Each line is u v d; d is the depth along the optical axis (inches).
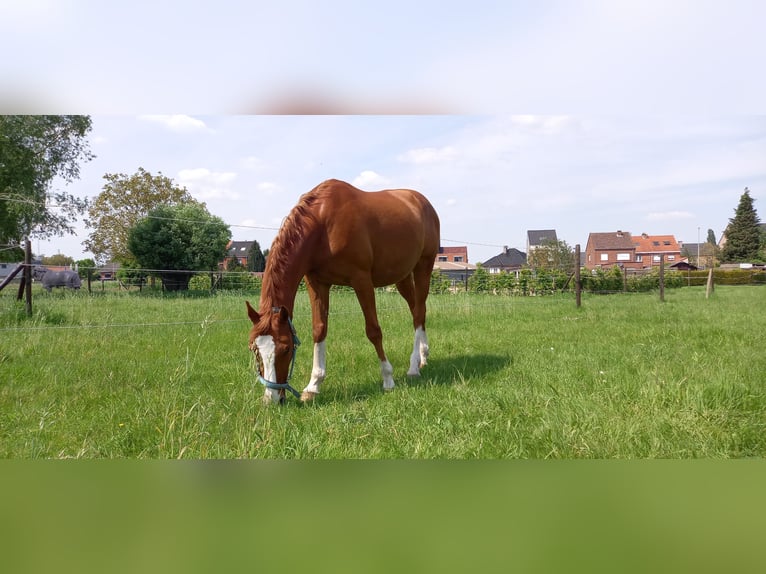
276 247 134.6
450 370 169.8
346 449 97.0
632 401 124.0
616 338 228.7
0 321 247.6
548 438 99.1
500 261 2237.9
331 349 207.9
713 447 95.2
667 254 2315.5
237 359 185.6
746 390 125.0
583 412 111.9
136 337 228.8
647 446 95.7
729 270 1047.6
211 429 108.6
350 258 148.3
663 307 399.2
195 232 717.3
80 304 355.9
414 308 194.5
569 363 170.1
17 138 682.8
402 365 185.2
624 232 2365.9
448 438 101.8
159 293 550.0
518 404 122.9
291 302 136.1
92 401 131.4
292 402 134.0
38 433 102.7
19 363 172.2
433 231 198.8
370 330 151.4
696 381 135.8
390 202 169.5
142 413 118.1
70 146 757.3
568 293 631.2
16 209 663.8
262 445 96.0
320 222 145.2
